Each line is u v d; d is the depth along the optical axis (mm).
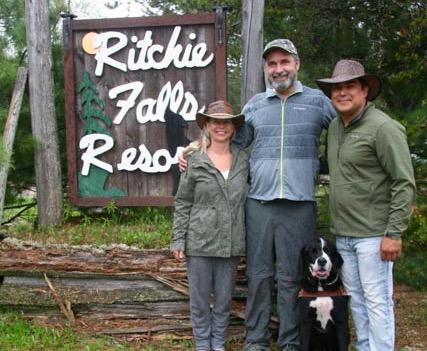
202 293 4352
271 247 4355
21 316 5195
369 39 7465
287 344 4426
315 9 7762
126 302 5109
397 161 3717
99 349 4688
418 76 6445
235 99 9305
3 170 5988
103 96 6074
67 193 7125
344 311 4168
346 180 3908
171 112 5973
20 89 6266
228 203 4305
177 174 5977
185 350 4742
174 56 5938
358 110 3893
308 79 7609
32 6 6137
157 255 5141
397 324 5613
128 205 6020
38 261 5180
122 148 6062
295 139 4277
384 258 3787
